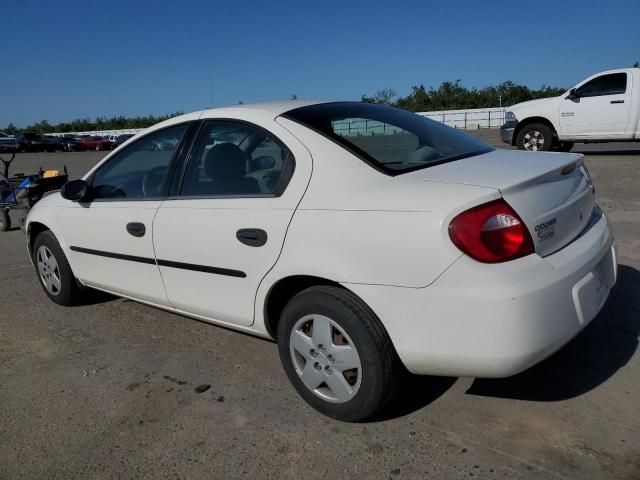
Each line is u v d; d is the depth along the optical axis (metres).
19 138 40.19
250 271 2.83
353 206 2.45
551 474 2.23
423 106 59.12
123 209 3.59
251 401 2.95
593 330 3.43
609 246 2.76
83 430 2.78
